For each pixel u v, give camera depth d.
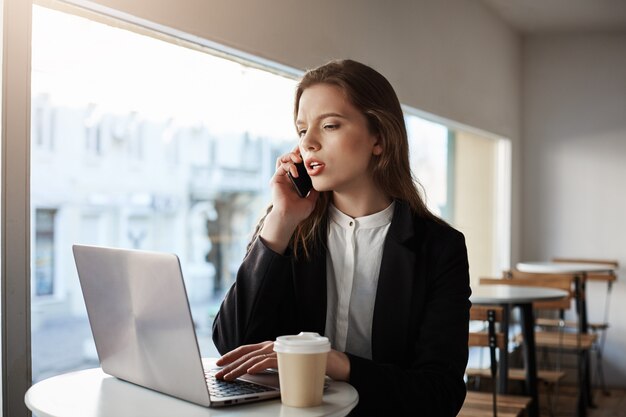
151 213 12.20
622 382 5.34
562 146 5.59
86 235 12.14
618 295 5.39
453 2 4.30
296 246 1.38
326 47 2.96
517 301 3.08
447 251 1.33
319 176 1.30
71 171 12.01
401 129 1.36
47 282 12.06
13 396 1.68
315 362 1.02
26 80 1.73
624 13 4.97
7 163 1.69
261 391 1.10
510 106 5.42
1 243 1.67
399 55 3.60
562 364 5.45
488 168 5.46
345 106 1.29
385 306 1.31
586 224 5.52
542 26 5.38
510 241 5.45
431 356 1.25
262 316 1.33
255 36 2.53
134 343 1.16
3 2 1.68
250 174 11.59
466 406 2.81
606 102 5.48
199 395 1.03
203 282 12.18
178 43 2.37
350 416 1.16
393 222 1.35
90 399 1.10
